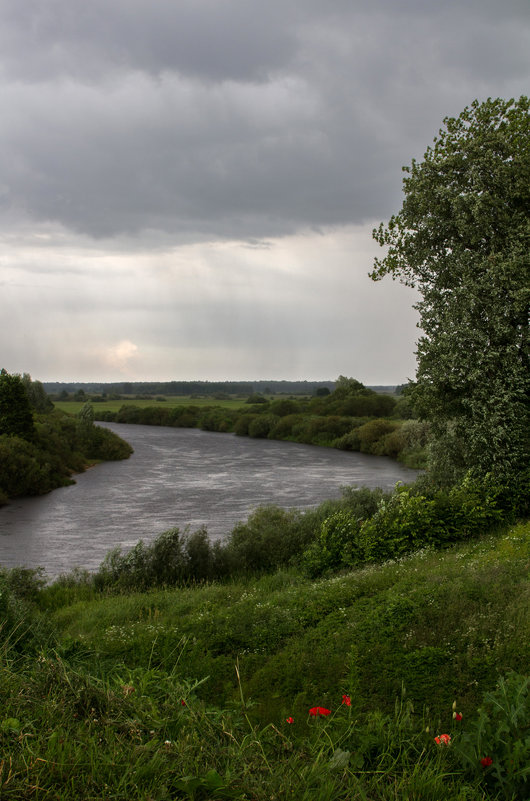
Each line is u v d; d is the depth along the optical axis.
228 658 7.60
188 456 62.59
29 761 3.00
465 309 16.88
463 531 14.41
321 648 7.38
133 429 111.25
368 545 13.97
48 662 4.37
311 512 19.34
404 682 5.96
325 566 14.30
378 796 3.34
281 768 3.38
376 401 92.44
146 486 39.78
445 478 18.59
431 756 4.11
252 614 9.30
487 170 17.08
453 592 8.22
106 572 15.76
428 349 18.19
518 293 15.58
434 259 18.47
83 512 30.06
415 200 18.27
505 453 16.14
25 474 35.88
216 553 16.39
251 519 20.55
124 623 10.48
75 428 58.94
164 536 16.48
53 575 18.08
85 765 3.07
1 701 3.75
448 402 17.97
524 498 15.74
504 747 3.81
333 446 75.62
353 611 8.59
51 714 3.54
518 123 17.27
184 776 3.05
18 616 7.33
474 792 3.44
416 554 13.02
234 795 3.00
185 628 8.97
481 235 17.12
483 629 6.79
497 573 8.98
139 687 4.76
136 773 3.02
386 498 19.56
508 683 4.68
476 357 16.58
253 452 67.50
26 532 25.17
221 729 3.96
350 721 4.64
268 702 6.05
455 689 5.68
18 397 45.16
